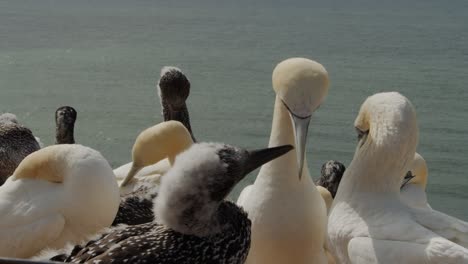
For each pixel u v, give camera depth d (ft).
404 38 388.37
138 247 19.20
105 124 173.27
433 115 182.91
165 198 19.33
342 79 244.83
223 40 383.24
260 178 25.13
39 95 211.20
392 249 23.13
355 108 186.19
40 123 172.04
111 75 256.73
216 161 19.29
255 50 337.31
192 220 19.22
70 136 39.68
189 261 19.22
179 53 324.80
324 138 152.05
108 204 23.73
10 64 274.98
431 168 132.67
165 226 19.53
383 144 25.18
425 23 495.82
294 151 24.82
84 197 23.47
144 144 27.66
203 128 175.42
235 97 212.84
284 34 415.23
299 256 25.00
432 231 23.75
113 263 19.01
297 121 23.65
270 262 25.03
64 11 550.77
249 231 20.06
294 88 23.71
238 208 20.07
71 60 290.35
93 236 21.30
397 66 279.90
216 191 19.27
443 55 315.78
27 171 24.26
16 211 23.66
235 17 546.67
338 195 25.76
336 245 24.94
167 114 36.88
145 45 358.64
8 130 36.86
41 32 396.57
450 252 22.39
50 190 23.98
